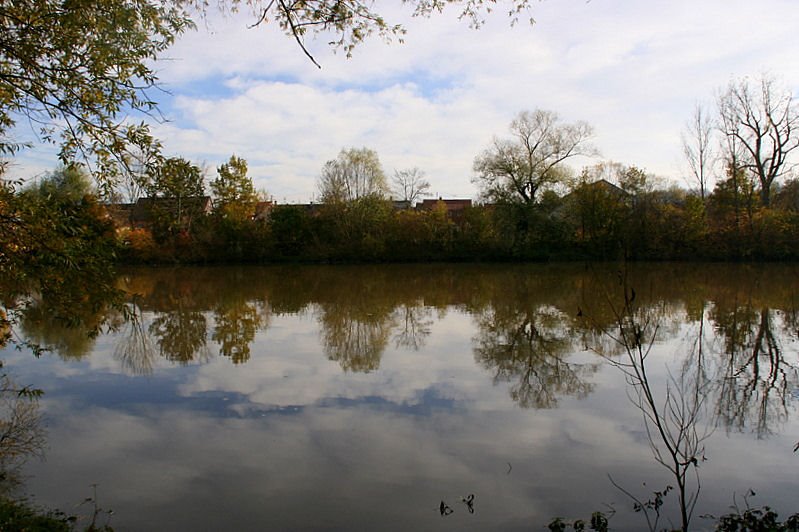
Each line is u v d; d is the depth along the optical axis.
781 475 6.65
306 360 12.94
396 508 6.03
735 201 42.53
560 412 9.06
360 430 8.35
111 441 8.05
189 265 48.34
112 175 5.86
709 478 6.61
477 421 8.68
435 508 6.03
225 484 6.66
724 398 9.58
